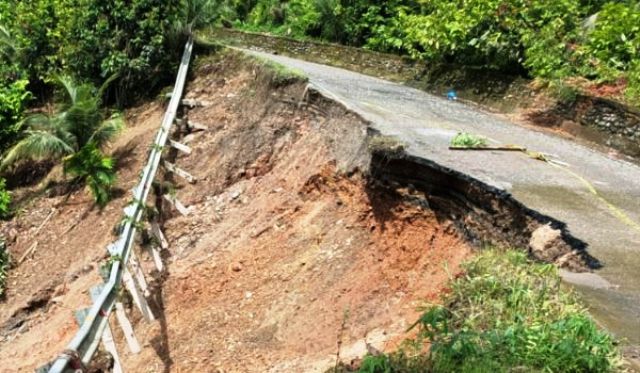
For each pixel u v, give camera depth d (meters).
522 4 12.70
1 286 11.80
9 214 13.99
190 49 15.93
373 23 18.14
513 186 6.92
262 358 7.05
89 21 15.87
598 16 12.09
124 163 13.80
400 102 11.89
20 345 9.80
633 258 5.57
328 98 10.79
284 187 10.43
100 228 12.23
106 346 6.71
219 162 12.09
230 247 9.70
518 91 12.20
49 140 13.53
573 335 4.15
